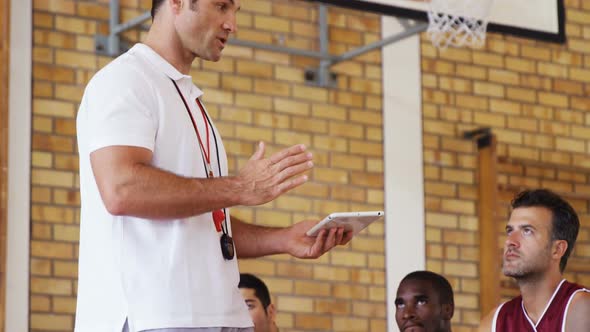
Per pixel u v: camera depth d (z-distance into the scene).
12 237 6.38
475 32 6.26
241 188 2.76
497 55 8.38
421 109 7.97
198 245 2.83
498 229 7.96
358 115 7.70
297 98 7.48
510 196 8.23
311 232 3.17
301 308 7.27
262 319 5.59
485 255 7.96
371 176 7.68
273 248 3.24
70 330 6.47
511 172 8.27
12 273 6.34
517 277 4.29
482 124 8.23
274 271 7.22
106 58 6.82
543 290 4.27
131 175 2.70
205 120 3.06
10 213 6.38
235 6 3.07
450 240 7.93
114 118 2.78
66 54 6.70
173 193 2.71
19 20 6.59
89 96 2.88
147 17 6.53
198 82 7.13
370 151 7.71
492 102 8.30
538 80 8.53
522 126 8.40
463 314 7.89
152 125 2.83
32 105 6.55
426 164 7.92
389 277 7.62
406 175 7.81
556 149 8.52
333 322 7.37
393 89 7.88
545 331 4.23
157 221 2.80
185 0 2.99
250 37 7.35
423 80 8.02
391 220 7.70
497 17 6.46
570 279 8.34
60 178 6.57
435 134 8.00
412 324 4.86
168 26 3.02
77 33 6.75
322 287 7.37
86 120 2.88
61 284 6.49
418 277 4.91
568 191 8.51
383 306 7.57
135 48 2.99
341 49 7.70
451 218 7.95
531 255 4.24
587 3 8.86
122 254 2.78
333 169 7.54
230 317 2.84
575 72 8.72
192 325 2.75
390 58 7.89
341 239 3.20
